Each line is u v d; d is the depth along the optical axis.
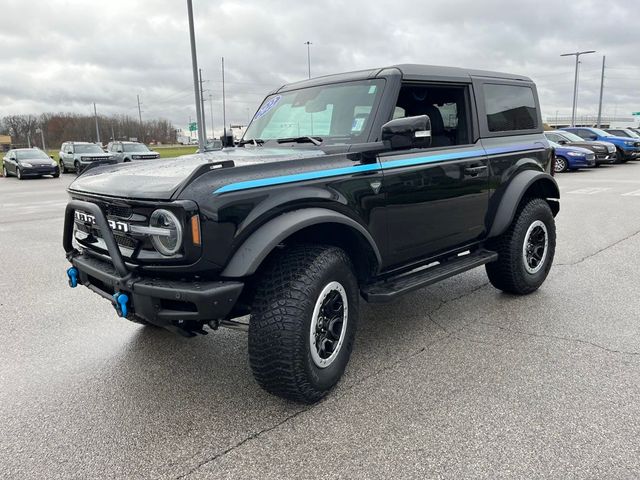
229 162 2.79
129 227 2.80
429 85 3.94
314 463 2.53
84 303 5.07
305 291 2.85
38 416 3.02
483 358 3.62
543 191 5.19
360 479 2.40
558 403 2.99
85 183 3.31
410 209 3.68
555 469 2.42
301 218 2.87
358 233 3.25
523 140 4.81
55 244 8.11
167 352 3.88
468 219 4.24
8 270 6.41
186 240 2.60
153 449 2.68
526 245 4.75
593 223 8.83
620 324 4.18
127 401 3.17
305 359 2.88
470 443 2.64
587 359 3.56
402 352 3.76
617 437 2.65
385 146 3.47
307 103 4.02
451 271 3.97
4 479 2.46
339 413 2.97
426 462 2.50
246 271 2.68
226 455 2.62
